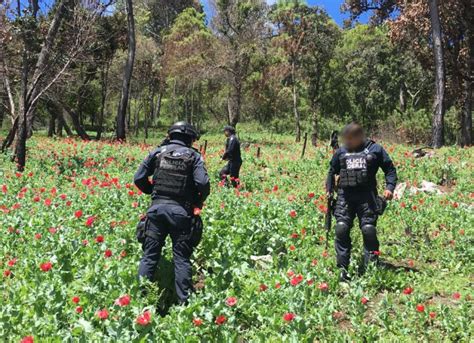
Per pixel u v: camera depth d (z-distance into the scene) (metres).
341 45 60.22
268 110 58.78
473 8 29.52
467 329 4.41
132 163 15.79
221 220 6.38
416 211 9.07
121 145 20.70
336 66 57.88
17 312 3.98
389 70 56.62
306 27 44.69
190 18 62.00
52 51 16.67
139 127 61.81
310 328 4.36
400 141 39.03
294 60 44.62
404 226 8.09
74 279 4.82
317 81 50.06
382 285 5.58
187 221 4.70
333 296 5.14
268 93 53.88
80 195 8.48
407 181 12.90
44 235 6.04
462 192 11.80
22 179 11.34
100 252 5.55
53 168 13.58
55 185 10.97
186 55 47.25
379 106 57.12
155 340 3.71
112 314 4.03
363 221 5.76
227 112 61.53
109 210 7.32
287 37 44.09
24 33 15.41
